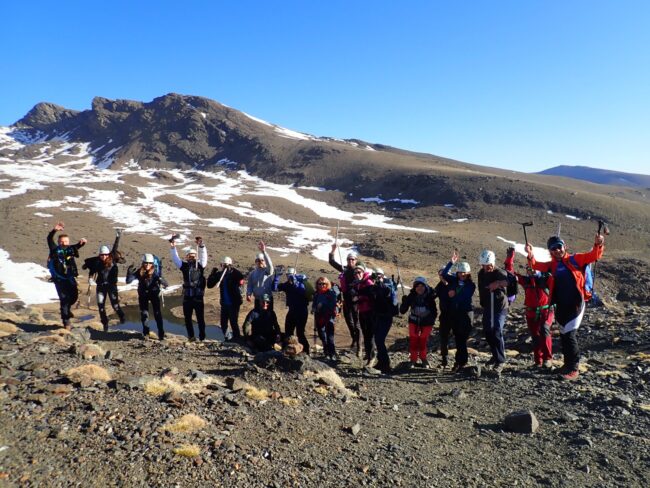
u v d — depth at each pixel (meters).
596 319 15.56
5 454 4.21
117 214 98.81
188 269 12.09
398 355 12.26
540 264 8.77
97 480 3.96
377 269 10.67
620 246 93.19
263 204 131.62
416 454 5.25
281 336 10.95
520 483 4.65
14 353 7.84
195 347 10.59
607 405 6.95
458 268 9.63
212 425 5.40
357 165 194.25
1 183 124.00
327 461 4.86
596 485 4.62
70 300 11.62
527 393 7.83
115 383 6.30
